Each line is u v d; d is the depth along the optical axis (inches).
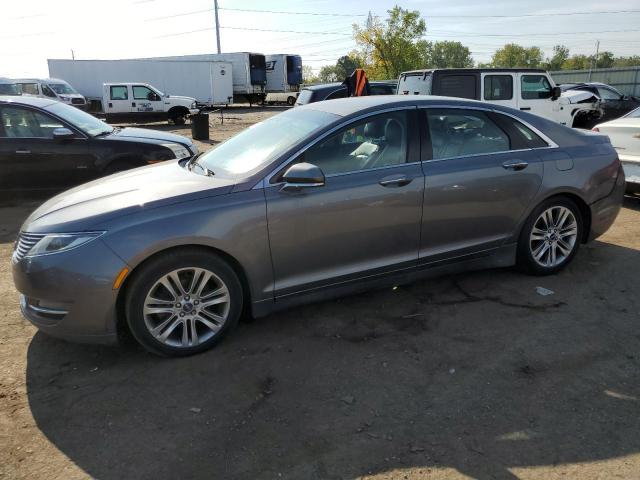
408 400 111.8
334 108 154.9
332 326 145.5
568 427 101.9
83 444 100.2
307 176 127.6
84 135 290.0
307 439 100.4
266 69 1567.4
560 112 447.8
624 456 93.9
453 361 126.6
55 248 120.7
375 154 146.3
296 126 151.6
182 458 96.0
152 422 106.4
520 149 166.1
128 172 165.6
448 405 109.7
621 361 125.0
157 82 1269.7
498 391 114.1
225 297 132.0
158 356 131.2
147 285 122.7
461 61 4510.3
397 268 151.7
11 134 283.7
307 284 140.7
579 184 171.9
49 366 128.5
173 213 123.8
